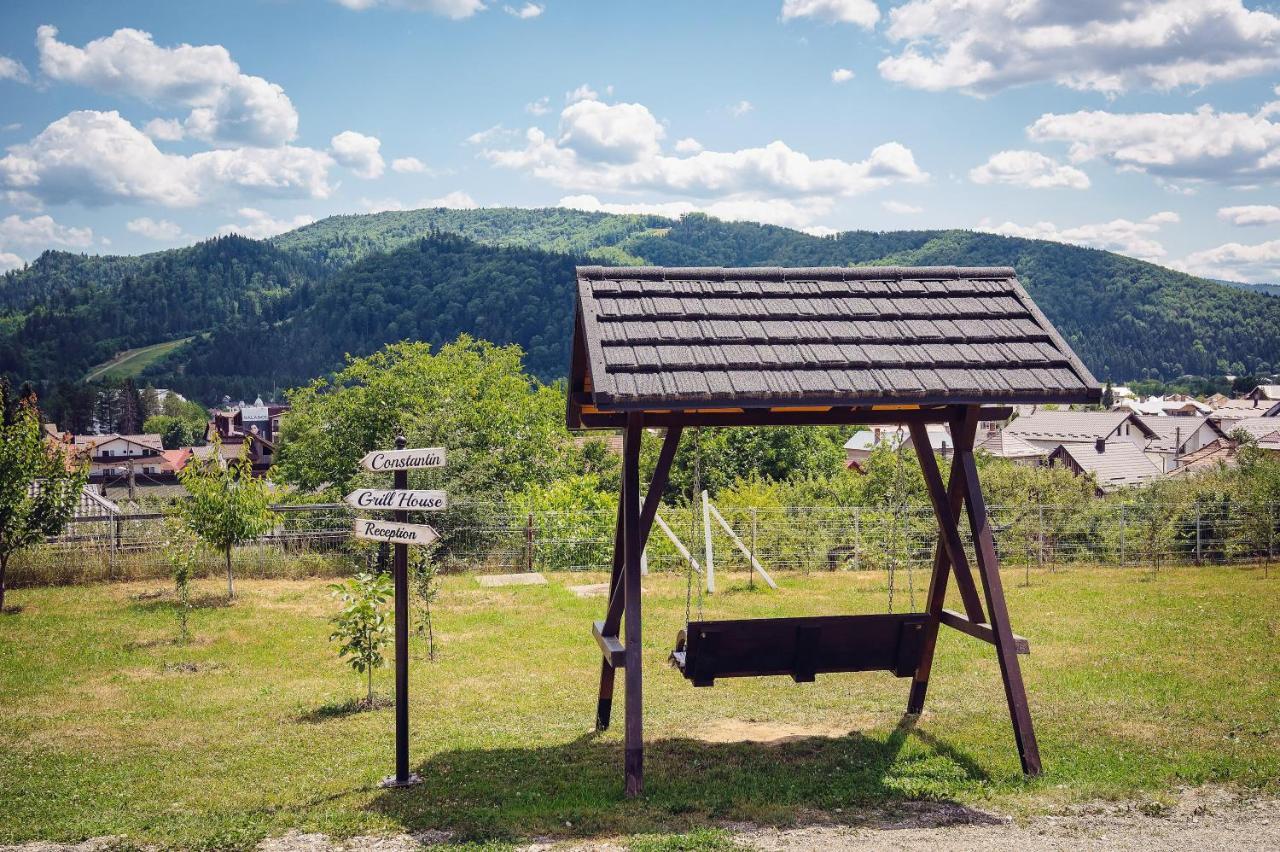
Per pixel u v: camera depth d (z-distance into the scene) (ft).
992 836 22.82
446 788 27.09
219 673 42.01
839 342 27.71
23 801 26.25
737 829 23.56
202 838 23.02
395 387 123.03
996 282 31.68
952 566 31.17
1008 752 29.78
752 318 28.17
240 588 62.54
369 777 28.17
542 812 24.75
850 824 23.82
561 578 66.03
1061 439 240.94
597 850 22.16
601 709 33.37
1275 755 28.43
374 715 35.50
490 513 75.31
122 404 529.45
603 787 27.14
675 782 27.35
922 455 30.58
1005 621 28.35
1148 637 45.93
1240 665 39.96
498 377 133.69
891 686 38.73
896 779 27.45
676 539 68.85
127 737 32.86
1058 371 27.66
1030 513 82.17
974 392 26.40
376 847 22.75
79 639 48.29
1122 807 24.68
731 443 154.10
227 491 58.44
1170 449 268.21
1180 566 74.43
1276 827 23.04
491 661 43.60
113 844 22.88
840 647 31.35
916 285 31.12
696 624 29.17
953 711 34.63
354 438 123.13
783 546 75.92
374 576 39.42
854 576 68.59
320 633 49.80
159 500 82.02
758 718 34.53
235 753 30.99
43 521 56.85
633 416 27.73
